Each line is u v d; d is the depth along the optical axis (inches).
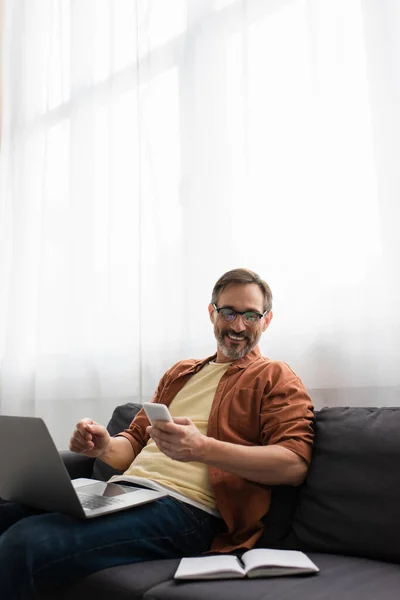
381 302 69.1
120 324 101.0
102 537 50.2
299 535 54.9
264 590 42.3
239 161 85.7
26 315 118.6
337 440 56.3
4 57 134.4
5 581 45.1
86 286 108.2
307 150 77.6
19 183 124.2
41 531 48.4
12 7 133.8
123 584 46.4
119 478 62.8
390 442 52.6
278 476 54.7
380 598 40.3
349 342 71.2
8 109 131.6
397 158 68.5
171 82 98.6
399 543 48.4
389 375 67.9
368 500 51.2
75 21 118.1
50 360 112.0
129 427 75.7
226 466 53.2
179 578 45.2
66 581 49.0
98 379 103.3
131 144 104.6
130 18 108.9
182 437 51.4
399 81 69.2
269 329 78.8
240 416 61.2
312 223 75.9
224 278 69.6
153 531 53.6
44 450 48.8
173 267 93.2
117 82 108.5
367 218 71.0
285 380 62.1
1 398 117.8
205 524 57.8
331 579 44.6
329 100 75.7
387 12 71.0
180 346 89.7
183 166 93.6
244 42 86.1
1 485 58.6
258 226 81.5
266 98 83.0
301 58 80.1
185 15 98.1
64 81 121.6
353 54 74.3
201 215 89.0
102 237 108.0
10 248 125.1
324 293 73.8
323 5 77.7
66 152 119.1
